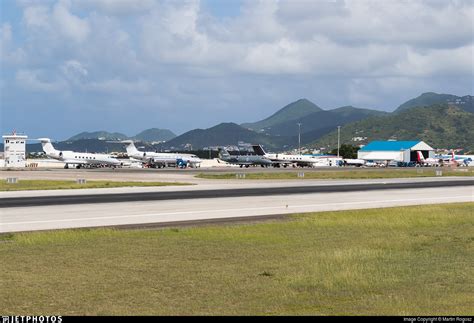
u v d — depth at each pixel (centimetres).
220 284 1648
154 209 3934
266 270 1858
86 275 1773
